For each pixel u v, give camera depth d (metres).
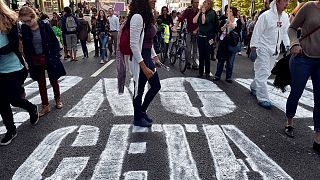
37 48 5.01
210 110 5.42
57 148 3.96
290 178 3.25
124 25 4.18
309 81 7.65
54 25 14.07
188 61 9.43
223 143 4.07
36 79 5.11
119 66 4.38
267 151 3.86
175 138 4.23
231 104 5.79
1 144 4.08
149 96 4.55
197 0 8.81
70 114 5.25
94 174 3.33
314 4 3.77
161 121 4.88
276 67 4.55
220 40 7.55
